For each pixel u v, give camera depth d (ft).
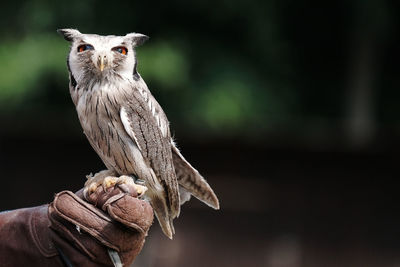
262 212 51.11
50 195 53.16
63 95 63.77
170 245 51.31
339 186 50.67
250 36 72.84
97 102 17.43
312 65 89.20
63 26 65.46
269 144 50.93
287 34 87.71
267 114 72.43
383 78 91.66
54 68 61.16
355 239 50.34
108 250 15.44
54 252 15.74
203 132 50.98
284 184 51.11
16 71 60.85
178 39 71.36
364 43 87.71
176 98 66.18
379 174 50.31
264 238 51.16
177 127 51.26
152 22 71.41
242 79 71.10
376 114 90.12
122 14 68.85
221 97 68.18
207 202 18.20
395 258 49.80
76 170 53.21
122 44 17.63
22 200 53.11
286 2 85.87
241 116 68.33
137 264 51.03
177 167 18.37
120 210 15.26
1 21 65.21
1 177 52.95
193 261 50.98
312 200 50.96
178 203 18.04
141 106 17.72
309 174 50.96
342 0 85.61
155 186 17.87
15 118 52.39
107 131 17.60
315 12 88.17
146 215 15.49
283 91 78.43
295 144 50.70
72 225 15.58
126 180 15.92
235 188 51.34
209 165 51.52
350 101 87.92
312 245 50.75
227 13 71.82
